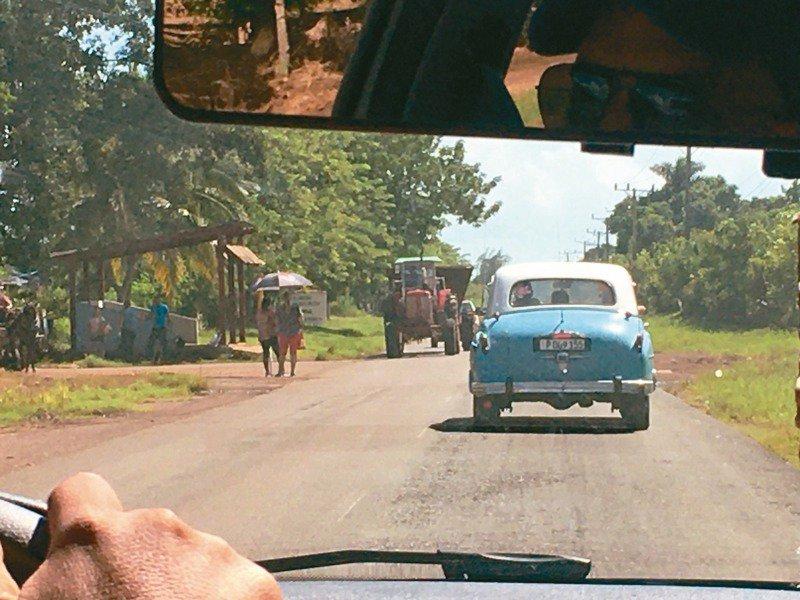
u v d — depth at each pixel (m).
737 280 58.31
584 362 13.98
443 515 8.52
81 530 1.09
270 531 7.93
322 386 24.36
